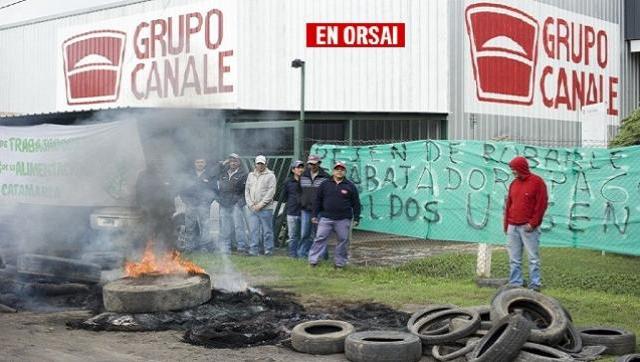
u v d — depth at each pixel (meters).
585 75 24.48
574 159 12.23
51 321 8.55
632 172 11.77
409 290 10.48
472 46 20.14
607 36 25.64
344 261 12.80
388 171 13.81
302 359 7.07
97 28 23.44
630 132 15.35
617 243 11.93
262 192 14.23
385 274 11.95
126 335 7.91
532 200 10.23
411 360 6.94
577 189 12.22
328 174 14.03
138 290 8.58
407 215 13.54
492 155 12.51
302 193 13.99
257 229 14.34
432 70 19.48
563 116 23.41
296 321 8.45
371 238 17.53
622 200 11.85
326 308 9.21
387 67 19.33
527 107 21.92
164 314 8.58
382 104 19.31
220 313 8.77
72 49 24.47
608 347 7.18
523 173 10.26
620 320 8.55
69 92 24.70
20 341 7.54
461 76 19.88
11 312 9.05
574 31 23.95
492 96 20.69
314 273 12.12
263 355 7.17
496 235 12.25
